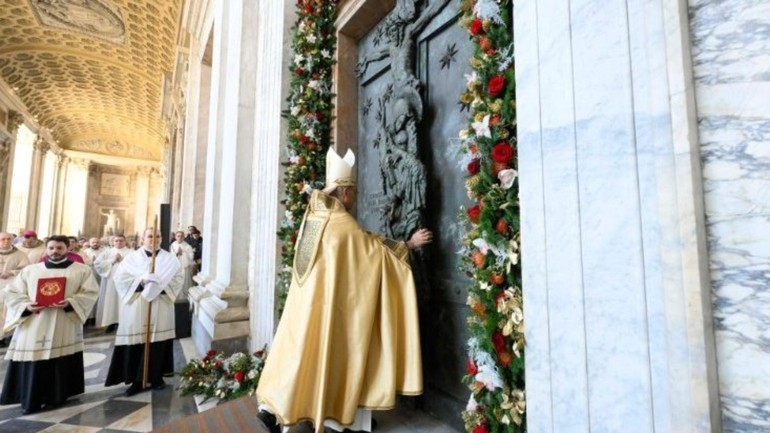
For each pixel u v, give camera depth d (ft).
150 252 15.40
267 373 7.61
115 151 99.86
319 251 7.67
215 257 20.59
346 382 7.23
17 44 53.36
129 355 14.35
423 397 9.11
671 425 3.36
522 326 4.79
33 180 75.36
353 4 12.53
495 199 5.20
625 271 3.73
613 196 3.87
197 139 31.89
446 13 9.37
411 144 9.52
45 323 12.82
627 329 3.69
